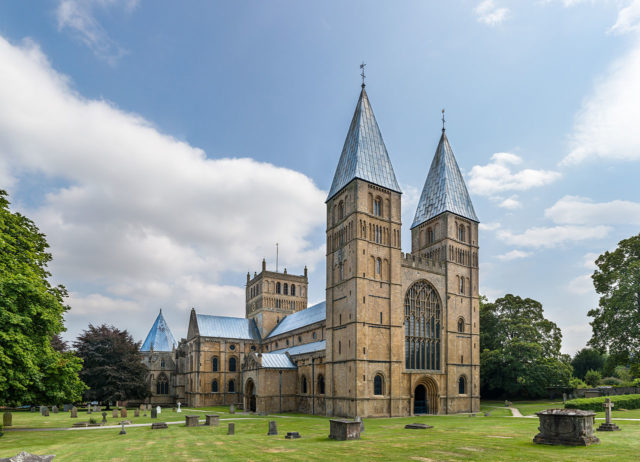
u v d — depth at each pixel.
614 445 27.67
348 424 35.28
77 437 42.91
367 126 75.88
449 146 87.00
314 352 77.25
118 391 91.50
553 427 29.03
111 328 100.88
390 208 72.69
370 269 68.19
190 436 41.56
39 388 42.41
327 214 76.69
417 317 72.69
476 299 80.44
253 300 126.31
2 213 43.47
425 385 72.38
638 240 74.12
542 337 93.44
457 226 81.00
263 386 79.94
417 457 26.30
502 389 96.44
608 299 74.69
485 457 25.56
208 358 112.00
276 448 31.73
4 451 32.53
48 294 42.44
